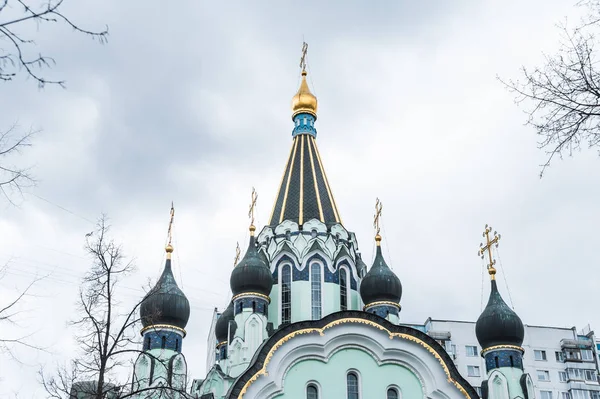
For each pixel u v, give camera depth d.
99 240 31.89
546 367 96.25
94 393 27.20
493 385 53.88
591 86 15.43
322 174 67.25
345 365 48.09
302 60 74.69
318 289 58.69
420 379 48.56
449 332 96.44
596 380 95.38
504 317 55.81
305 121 70.69
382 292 58.88
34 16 12.15
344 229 63.19
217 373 54.12
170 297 53.72
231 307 65.88
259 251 61.47
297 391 46.75
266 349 46.91
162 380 47.16
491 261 59.53
